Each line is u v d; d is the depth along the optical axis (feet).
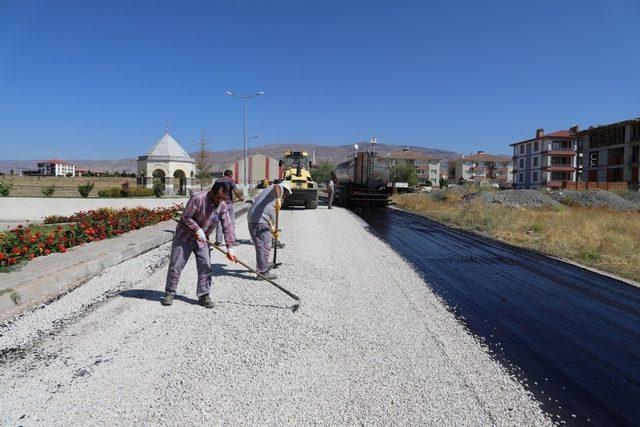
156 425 10.65
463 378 13.79
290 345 15.52
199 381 12.77
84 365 13.57
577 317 20.74
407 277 27.02
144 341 15.43
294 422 10.99
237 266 27.78
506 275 29.17
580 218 60.49
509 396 12.84
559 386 13.74
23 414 10.94
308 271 26.96
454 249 39.11
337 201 104.22
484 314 20.58
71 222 57.31
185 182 142.31
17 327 16.44
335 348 15.56
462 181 290.56
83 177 231.71
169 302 19.43
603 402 12.86
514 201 83.97
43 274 22.15
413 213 79.30
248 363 14.02
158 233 39.04
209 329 16.71
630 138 167.22
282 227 48.34
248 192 125.90
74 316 17.81
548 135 255.91
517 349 16.52
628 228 52.37
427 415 11.62
